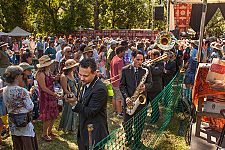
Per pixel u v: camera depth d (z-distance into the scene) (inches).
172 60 366.6
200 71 207.6
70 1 1326.3
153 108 292.8
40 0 1296.8
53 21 1325.0
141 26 1718.8
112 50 426.0
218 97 211.3
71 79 261.1
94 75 159.8
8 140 263.0
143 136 272.5
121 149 193.3
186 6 633.0
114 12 1512.1
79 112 160.7
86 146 162.1
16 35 1115.3
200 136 222.5
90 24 1405.0
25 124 183.0
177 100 359.6
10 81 181.9
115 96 327.9
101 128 160.7
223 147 204.1
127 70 231.8
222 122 225.9
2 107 230.7
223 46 472.1
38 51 706.8
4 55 398.9
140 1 1628.9
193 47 448.8
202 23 311.1
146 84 228.2
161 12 863.7
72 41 697.0
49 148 251.4
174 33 634.8
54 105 259.9
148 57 390.6
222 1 541.6
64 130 283.4
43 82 249.8
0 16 1295.5
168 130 300.8
